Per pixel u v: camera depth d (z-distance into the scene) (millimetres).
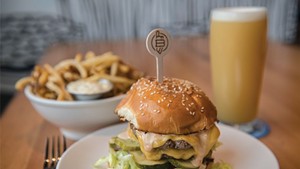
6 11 1580
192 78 779
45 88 545
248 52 505
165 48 398
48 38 1643
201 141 378
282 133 509
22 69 1667
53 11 1607
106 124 514
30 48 1646
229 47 510
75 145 442
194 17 1692
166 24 1685
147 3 1643
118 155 399
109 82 550
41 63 959
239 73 517
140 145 380
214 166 406
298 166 420
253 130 521
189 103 377
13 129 553
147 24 1673
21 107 651
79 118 485
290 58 957
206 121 377
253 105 535
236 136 468
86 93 512
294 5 1744
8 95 1640
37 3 1590
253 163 410
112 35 1665
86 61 600
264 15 509
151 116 369
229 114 541
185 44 1224
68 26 1635
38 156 464
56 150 470
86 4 1607
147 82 409
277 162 402
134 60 977
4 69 1660
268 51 1051
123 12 1640
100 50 1139
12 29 1606
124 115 398
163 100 375
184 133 368
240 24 496
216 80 544
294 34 1784
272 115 572
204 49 1121
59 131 542
